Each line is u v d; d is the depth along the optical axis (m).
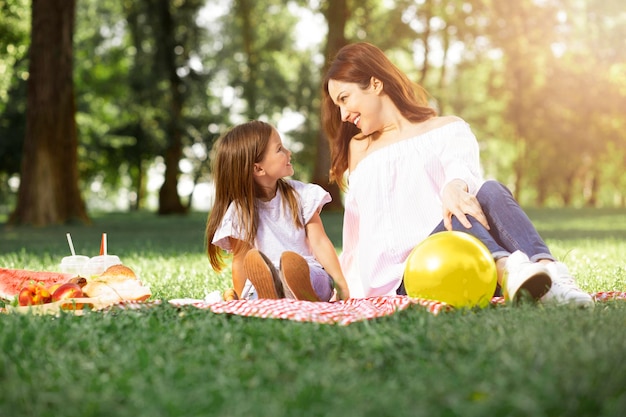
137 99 29.78
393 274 4.01
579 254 7.48
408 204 4.05
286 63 35.38
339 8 23.12
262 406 1.87
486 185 3.84
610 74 33.75
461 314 3.11
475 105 38.44
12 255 8.17
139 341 2.63
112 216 29.56
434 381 2.02
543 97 36.06
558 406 1.82
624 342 2.39
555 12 32.03
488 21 32.09
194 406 1.90
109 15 33.06
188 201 35.25
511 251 3.71
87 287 3.91
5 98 28.75
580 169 46.84
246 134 4.00
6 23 24.03
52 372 2.28
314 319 3.08
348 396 1.93
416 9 29.50
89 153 37.16
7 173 34.44
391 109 4.24
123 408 1.93
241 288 4.04
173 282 5.30
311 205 4.15
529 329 2.59
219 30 32.94
